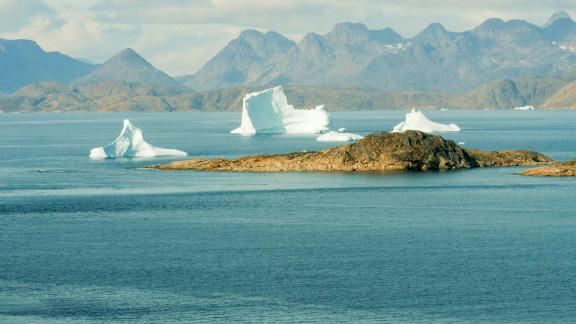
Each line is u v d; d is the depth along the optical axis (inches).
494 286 3646.7
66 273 3969.0
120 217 5565.9
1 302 3499.0
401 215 5497.1
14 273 3978.8
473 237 4699.8
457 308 3353.8
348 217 5438.0
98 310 3383.4
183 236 4835.1
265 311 3339.1
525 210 5634.8
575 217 5339.6
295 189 6835.6
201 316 3292.3
